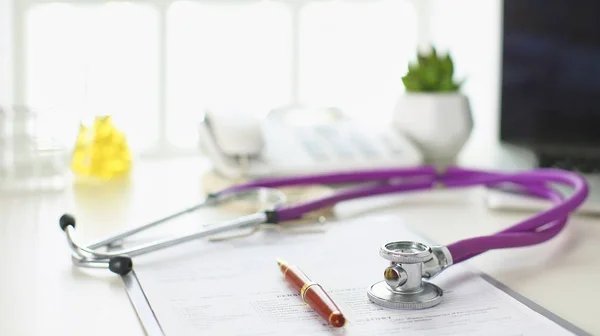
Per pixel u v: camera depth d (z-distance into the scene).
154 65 1.87
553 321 0.94
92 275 1.05
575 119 1.49
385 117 2.15
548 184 1.31
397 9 2.12
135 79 1.86
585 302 0.99
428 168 1.37
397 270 0.98
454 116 1.46
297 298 0.98
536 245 1.14
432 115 1.46
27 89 1.76
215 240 1.13
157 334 0.93
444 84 1.48
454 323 0.94
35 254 1.10
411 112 1.47
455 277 1.03
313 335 0.92
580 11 1.46
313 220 1.21
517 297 0.99
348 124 1.49
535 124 1.53
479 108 1.88
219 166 1.35
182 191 1.38
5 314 0.96
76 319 0.96
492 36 1.81
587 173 1.48
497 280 1.04
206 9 1.91
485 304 0.97
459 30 1.98
